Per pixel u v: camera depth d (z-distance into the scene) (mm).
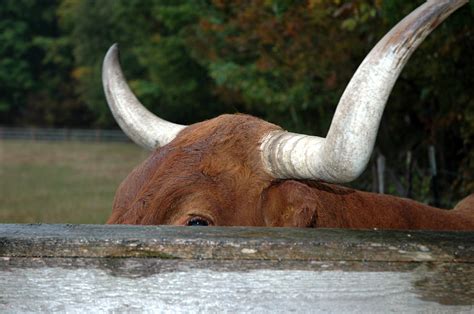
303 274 4520
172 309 4480
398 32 5477
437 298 4535
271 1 23266
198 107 73562
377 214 8695
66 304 4441
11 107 155375
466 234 4824
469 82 18219
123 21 79938
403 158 24594
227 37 31797
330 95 26891
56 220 32062
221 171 7770
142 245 4473
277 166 7426
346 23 18672
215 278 4492
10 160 79750
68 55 149125
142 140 9391
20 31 152750
